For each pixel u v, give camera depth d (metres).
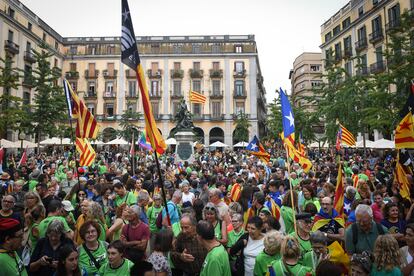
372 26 38.84
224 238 5.35
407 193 7.13
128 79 58.69
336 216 5.95
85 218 5.79
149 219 6.96
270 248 4.25
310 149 40.03
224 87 58.78
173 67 59.19
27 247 5.33
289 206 7.27
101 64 58.81
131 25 5.58
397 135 7.43
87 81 58.53
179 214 7.41
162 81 58.75
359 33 41.59
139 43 59.56
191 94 39.25
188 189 8.88
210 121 58.19
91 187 9.09
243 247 4.89
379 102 20.47
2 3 40.31
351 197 7.64
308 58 76.00
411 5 32.78
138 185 9.05
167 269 4.18
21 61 43.72
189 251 4.75
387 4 36.12
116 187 7.56
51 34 53.28
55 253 4.57
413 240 4.48
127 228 5.48
